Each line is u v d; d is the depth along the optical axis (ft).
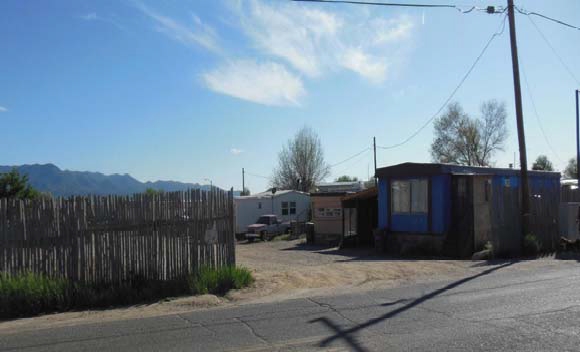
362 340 20.49
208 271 34.65
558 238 61.77
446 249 58.70
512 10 58.44
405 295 30.58
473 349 18.89
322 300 29.73
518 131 58.85
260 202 134.21
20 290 29.12
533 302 27.04
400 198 65.16
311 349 19.52
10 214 30.68
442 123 191.42
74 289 30.78
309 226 99.86
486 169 63.31
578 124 90.63
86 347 21.03
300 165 213.87
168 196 35.06
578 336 20.30
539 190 61.67
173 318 26.20
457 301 28.04
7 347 21.47
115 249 33.27
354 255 67.00
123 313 28.27
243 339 21.33
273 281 36.81
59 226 31.94
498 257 54.95
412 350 18.94
